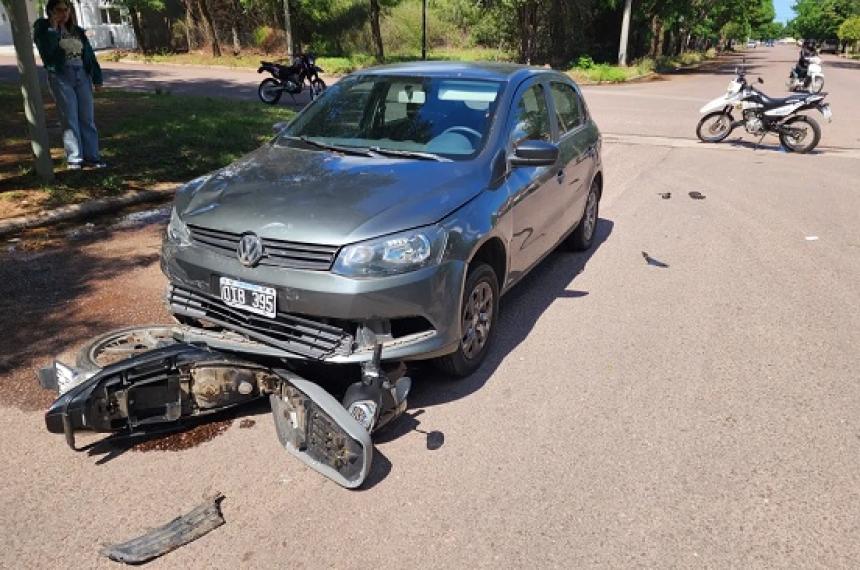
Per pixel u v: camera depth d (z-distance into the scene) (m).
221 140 10.36
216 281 3.74
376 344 3.47
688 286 5.97
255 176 4.15
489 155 4.42
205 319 3.89
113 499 3.13
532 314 5.31
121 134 10.38
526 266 5.01
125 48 33.09
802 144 12.61
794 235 7.50
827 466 3.51
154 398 3.51
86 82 8.12
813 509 3.20
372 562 2.81
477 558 2.85
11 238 6.37
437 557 2.85
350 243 3.49
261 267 3.58
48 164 7.64
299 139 4.80
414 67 5.32
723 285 6.01
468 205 3.99
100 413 3.38
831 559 2.89
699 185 9.85
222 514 3.06
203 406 3.61
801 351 4.77
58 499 3.13
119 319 4.86
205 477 3.30
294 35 33.25
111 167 8.60
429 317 3.69
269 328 3.68
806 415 3.98
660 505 3.20
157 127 10.95
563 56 34.59
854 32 74.50
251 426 3.71
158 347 3.75
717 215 8.29
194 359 3.50
